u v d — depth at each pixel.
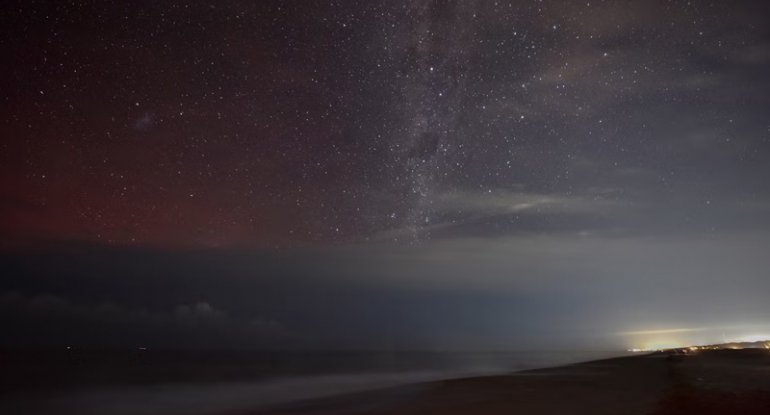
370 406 10.13
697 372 10.71
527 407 8.62
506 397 9.61
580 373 12.30
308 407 10.97
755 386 9.07
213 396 14.07
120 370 20.73
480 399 9.61
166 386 16.14
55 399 14.21
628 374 11.70
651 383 10.34
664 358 14.16
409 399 10.43
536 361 23.19
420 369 20.39
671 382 9.88
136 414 11.82
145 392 15.04
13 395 14.71
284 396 13.36
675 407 7.68
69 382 17.11
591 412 7.95
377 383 15.58
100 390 15.52
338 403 11.16
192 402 13.30
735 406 7.54
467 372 19.09
